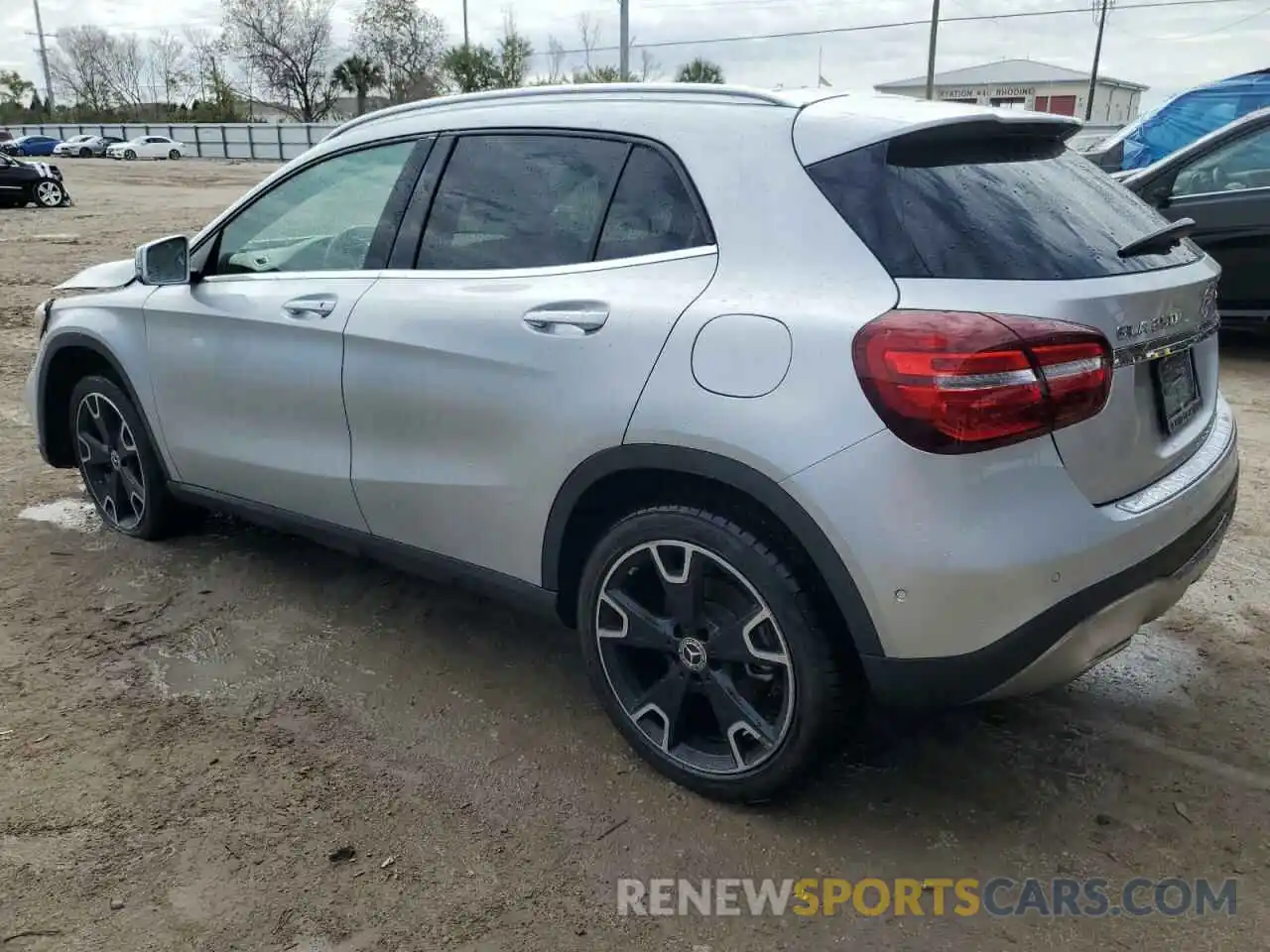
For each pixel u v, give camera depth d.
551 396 2.81
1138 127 10.65
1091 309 2.37
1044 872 2.58
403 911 2.45
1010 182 2.65
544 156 3.07
